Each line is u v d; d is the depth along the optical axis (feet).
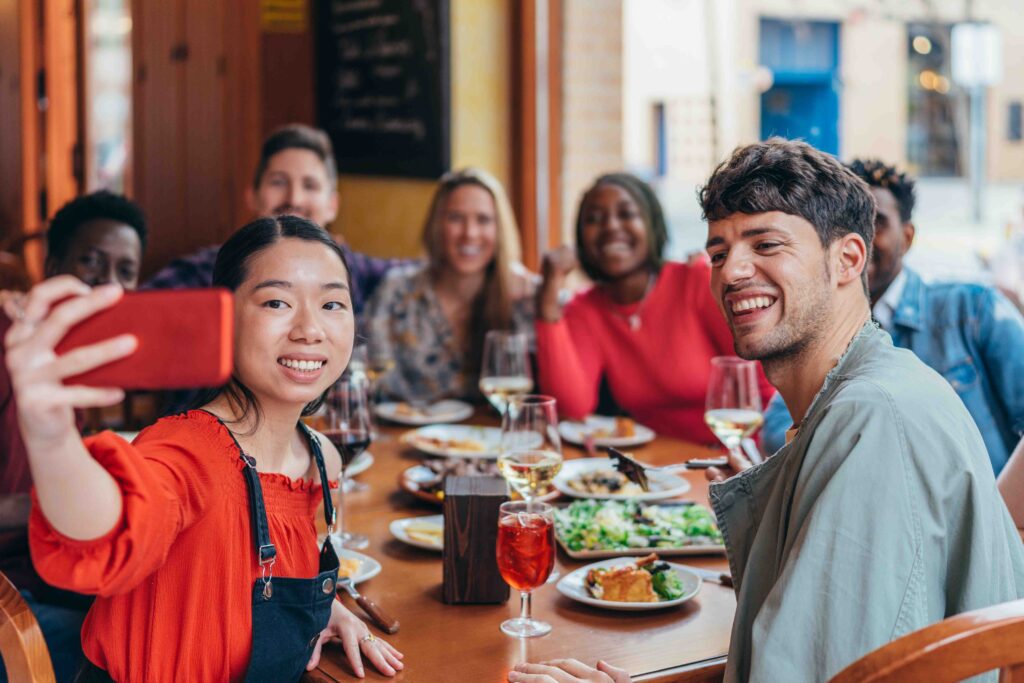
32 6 16.48
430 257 10.44
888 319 8.00
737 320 4.61
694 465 6.18
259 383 4.39
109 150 16.28
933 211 11.51
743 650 4.41
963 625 3.24
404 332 10.44
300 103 15.19
